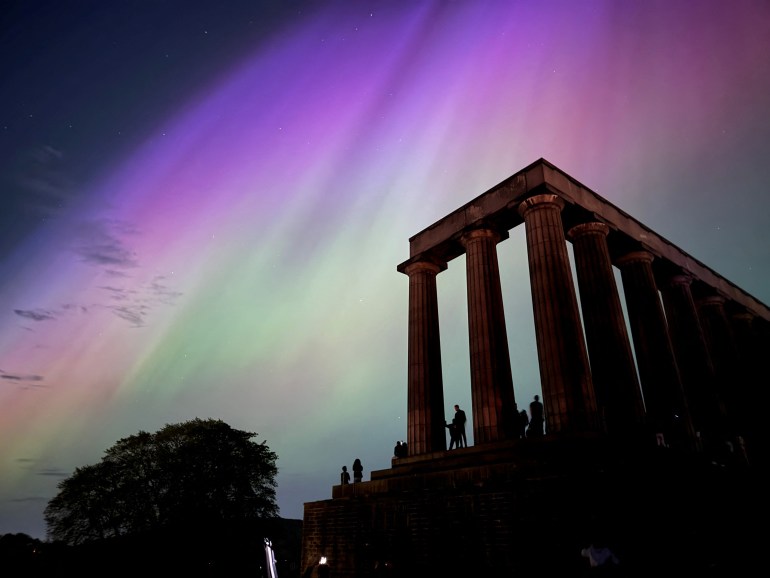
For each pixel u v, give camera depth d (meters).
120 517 46.47
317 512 23.80
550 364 20.30
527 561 14.72
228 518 48.50
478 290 24.72
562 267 21.70
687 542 12.10
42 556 47.09
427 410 25.69
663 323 26.03
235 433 54.06
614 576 11.67
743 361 34.34
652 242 29.09
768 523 12.62
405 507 19.31
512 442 20.02
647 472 13.78
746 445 27.34
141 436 51.97
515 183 25.03
